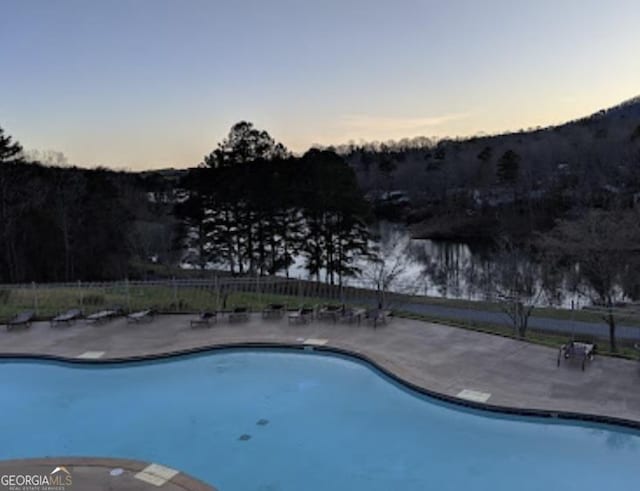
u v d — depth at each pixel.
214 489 6.96
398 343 13.41
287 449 9.00
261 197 31.45
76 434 9.75
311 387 11.70
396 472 8.17
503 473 8.05
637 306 18.02
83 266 35.97
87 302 18.91
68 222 35.59
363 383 11.83
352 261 31.95
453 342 13.39
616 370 11.01
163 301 19.20
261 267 32.34
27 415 10.63
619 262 19.42
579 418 9.02
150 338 14.64
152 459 8.75
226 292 19.48
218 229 32.91
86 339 14.70
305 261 32.97
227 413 10.51
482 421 9.56
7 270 33.75
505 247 31.02
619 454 8.43
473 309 24.28
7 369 13.21
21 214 33.31
